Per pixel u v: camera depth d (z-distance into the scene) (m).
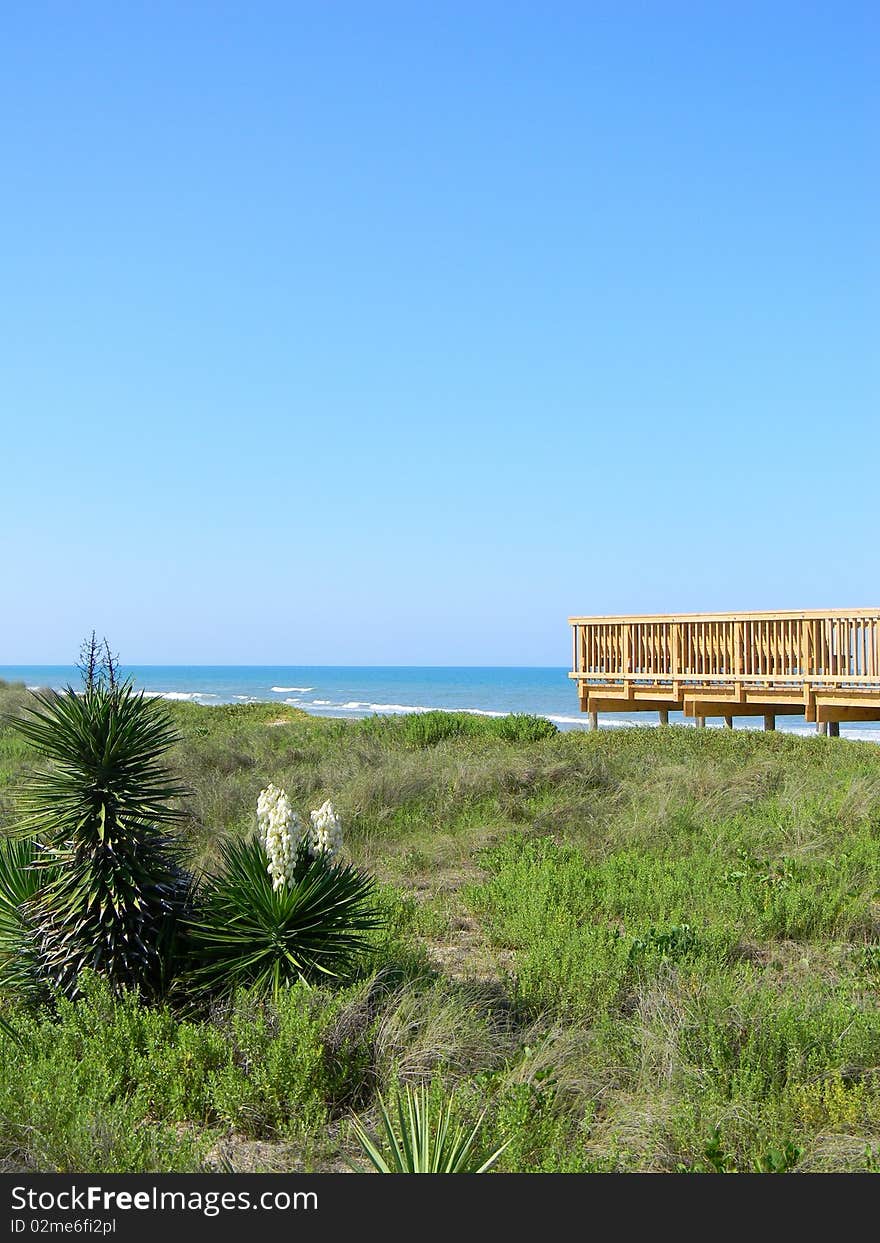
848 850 10.33
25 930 6.35
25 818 6.49
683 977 6.65
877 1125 4.87
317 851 6.64
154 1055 5.35
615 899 8.87
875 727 44.41
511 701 81.06
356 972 6.47
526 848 10.81
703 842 10.95
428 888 10.11
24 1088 4.89
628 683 23.86
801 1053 5.45
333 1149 4.74
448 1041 5.64
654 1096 5.11
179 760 16.58
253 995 5.91
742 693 21.17
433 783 14.06
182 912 6.53
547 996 6.50
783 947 7.96
